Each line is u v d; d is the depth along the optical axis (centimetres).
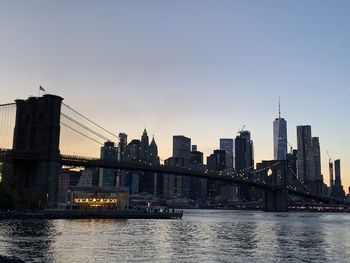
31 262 5194
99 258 5709
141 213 17588
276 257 6269
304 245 7981
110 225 12362
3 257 4594
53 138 18650
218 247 7312
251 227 13512
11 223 11412
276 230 12200
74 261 5406
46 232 9050
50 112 18838
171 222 15488
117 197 19838
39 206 16688
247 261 5819
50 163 18250
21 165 18225
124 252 6378
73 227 10944
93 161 19612
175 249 6906
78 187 19162
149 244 7512
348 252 7019
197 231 11031
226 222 17025
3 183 14775
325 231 12175
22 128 19662
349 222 19188
